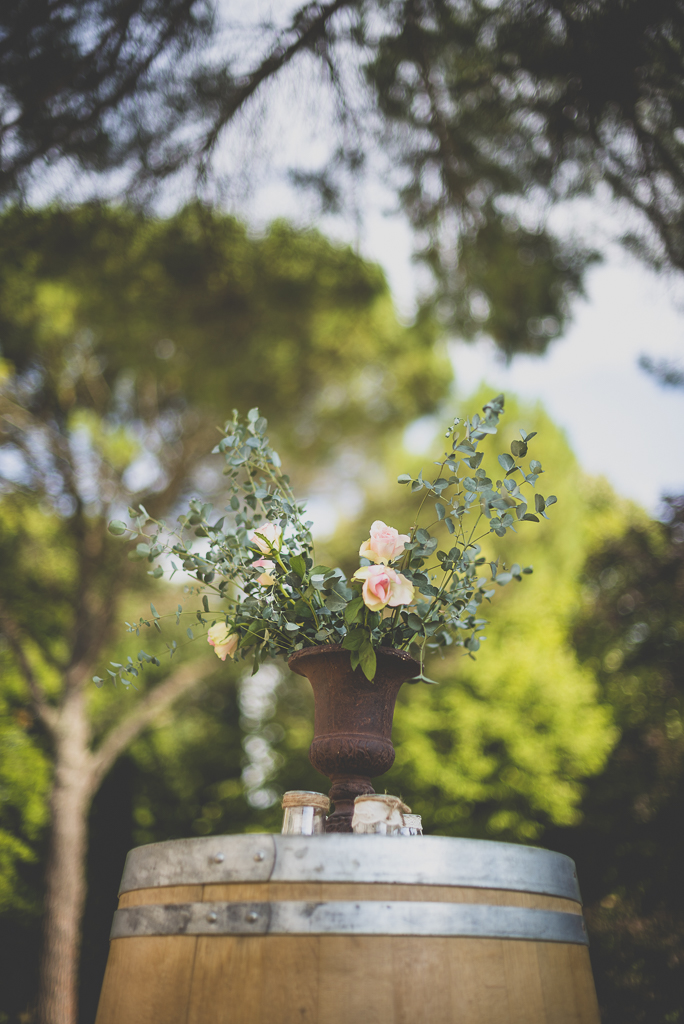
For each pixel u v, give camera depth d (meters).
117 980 1.02
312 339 5.73
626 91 2.01
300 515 1.41
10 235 2.75
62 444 5.55
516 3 1.95
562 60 2.05
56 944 4.88
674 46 1.81
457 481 1.36
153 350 5.66
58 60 1.94
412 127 2.48
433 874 0.96
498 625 7.02
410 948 0.91
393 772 6.47
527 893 1.02
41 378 5.84
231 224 3.25
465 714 6.41
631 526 5.01
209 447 6.22
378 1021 0.87
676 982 2.81
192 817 7.43
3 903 5.43
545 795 6.09
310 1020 0.87
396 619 1.32
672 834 4.20
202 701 8.23
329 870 0.95
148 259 4.02
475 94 2.32
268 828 7.20
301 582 1.30
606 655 6.66
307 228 3.28
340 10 2.07
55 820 5.25
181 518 1.46
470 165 2.67
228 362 5.71
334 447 6.77
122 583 5.85
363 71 2.25
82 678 5.64
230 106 2.25
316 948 0.91
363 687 1.23
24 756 5.87
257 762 7.98
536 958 0.98
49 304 4.99
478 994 0.91
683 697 4.66
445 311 4.05
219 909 0.95
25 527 5.65
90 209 2.72
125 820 7.10
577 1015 0.98
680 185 2.20
